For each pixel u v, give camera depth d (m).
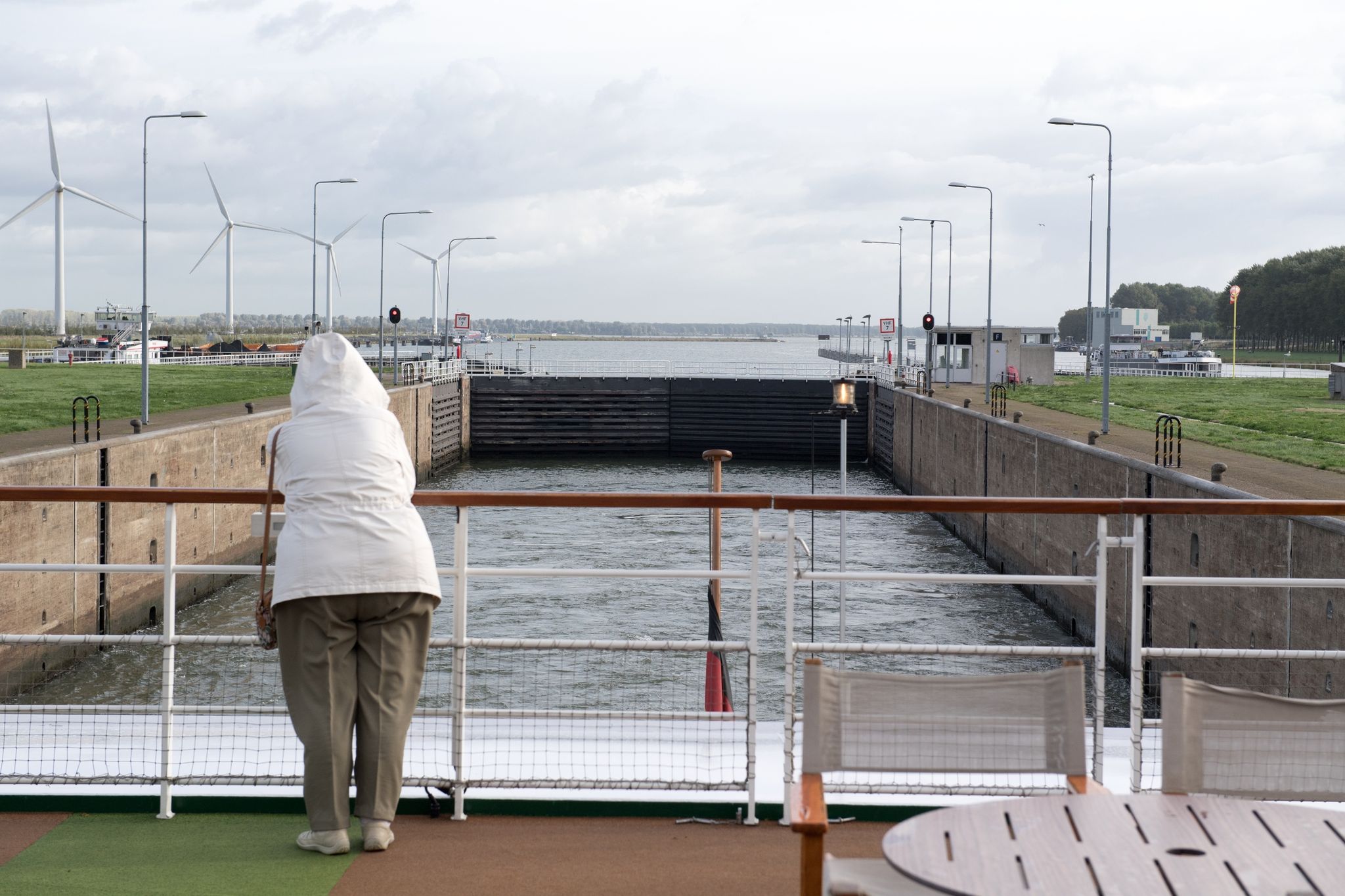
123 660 29.88
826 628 33.47
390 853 5.16
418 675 5.29
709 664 12.80
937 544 50.25
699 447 83.12
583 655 24.86
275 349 117.88
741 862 5.09
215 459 41.50
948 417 56.97
